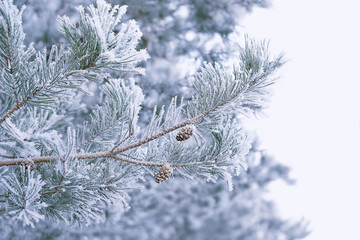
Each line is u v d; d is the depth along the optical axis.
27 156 2.73
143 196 5.70
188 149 2.75
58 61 2.54
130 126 2.68
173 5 4.78
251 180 6.82
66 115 3.03
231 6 5.18
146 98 3.83
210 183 6.46
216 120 2.68
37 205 2.61
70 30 2.50
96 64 2.51
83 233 4.63
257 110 3.14
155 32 4.72
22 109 2.85
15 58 2.51
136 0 4.33
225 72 2.64
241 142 2.75
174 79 4.25
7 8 2.46
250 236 9.13
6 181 2.65
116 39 2.50
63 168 2.66
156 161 2.76
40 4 3.77
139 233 6.12
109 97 2.81
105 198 2.73
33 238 4.13
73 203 2.72
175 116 2.69
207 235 8.41
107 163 2.73
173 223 7.36
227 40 4.99
